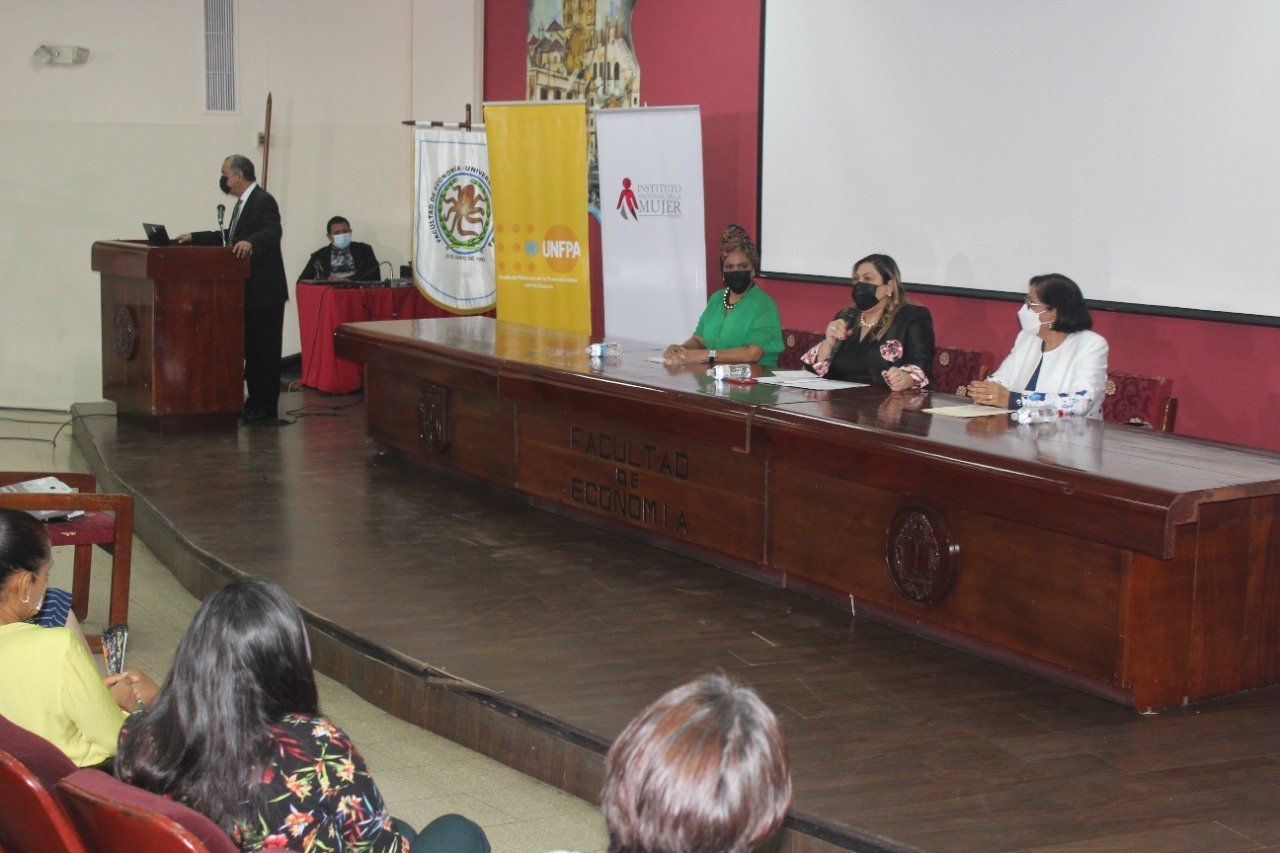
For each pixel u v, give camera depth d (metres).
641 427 4.67
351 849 1.90
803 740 3.08
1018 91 5.74
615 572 4.54
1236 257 4.98
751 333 5.56
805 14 6.75
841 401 4.25
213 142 9.52
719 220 7.61
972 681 3.49
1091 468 3.23
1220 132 4.99
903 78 6.27
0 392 9.23
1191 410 5.25
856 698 3.36
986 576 3.57
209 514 5.33
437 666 3.59
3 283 9.12
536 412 5.34
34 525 2.70
